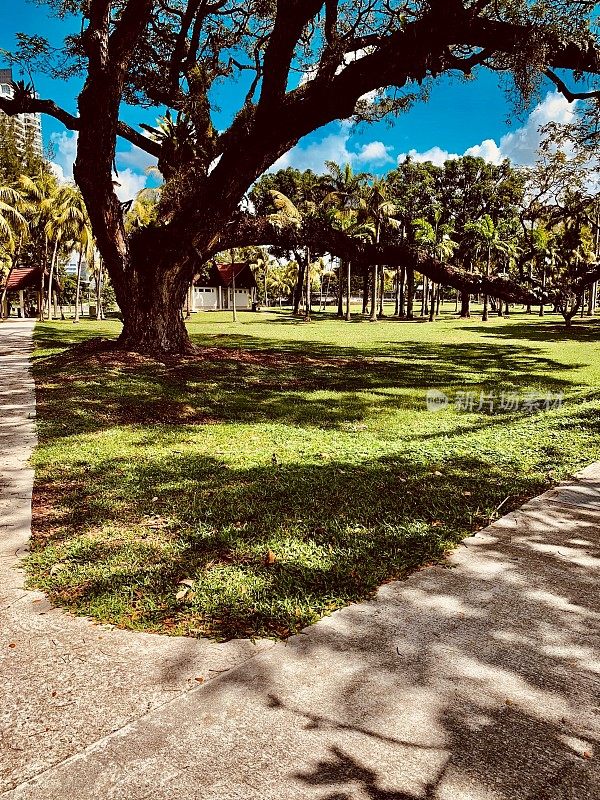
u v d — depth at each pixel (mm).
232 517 4016
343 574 3197
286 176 43062
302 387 10328
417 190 42375
